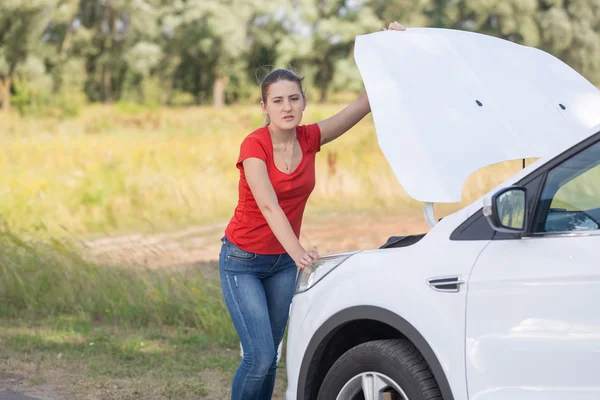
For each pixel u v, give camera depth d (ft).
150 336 23.71
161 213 47.91
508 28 176.35
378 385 11.50
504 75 13.35
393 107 12.41
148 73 185.78
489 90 12.87
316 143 13.73
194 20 182.91
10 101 153.07
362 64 13.05
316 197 50.88
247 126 111.04
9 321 25.12
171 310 25.43
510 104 12.82
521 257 10.17
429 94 12.55
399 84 12.66
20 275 28.07
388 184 52.54
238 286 13.58
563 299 9.67
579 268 9.61
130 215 47.03
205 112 146.61
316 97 190.08
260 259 13.57
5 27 163.53
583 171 10.15
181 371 20.16
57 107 151.84
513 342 9.98
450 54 13.24
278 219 12.75
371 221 43.91
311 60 193.88
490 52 13.79
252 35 189.88
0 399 17.37
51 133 104.99
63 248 29.04
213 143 81.35
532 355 9.82
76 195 49.03
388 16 183.21
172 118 128.26
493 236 10.62
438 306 10.73
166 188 51.39
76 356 21.16
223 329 23.47
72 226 43.32
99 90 190.08
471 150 11.96
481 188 47.37
